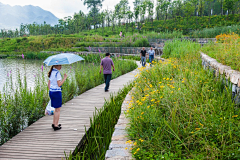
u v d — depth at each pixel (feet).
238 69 14.66
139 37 98.32
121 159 8.80
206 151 8.13
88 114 17.83
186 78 17.25
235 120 9.89
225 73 14.66
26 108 17.46
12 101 17.78
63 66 61.11
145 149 9.34
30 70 59.41
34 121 17.58
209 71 18.57
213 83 15.51
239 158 7.64
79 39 146.00
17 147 11.93
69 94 23.93
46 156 10.94
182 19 192.44
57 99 14.05
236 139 8.63
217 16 179.01
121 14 202.39
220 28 80.12
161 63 28.50
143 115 11.73
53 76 13.92
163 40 91.97
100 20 224.33
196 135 9.43
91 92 26.66
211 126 9.50
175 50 42.63
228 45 24.99
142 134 10.52
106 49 101.71
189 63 24.70
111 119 16.30
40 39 156.87
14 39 167.12
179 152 8.46
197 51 33.50
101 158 11.77
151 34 102.78
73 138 13.07
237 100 12.25
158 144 9.14
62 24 268.82
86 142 13.89
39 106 18.43
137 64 57.62
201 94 12.88
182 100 12.71
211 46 33.30
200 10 188.55
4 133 14.49
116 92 26.18
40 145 12.16
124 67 47.26
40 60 97.71
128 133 11.25
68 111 18.75
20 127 16.83
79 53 104.78
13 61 91.76
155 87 17.24
